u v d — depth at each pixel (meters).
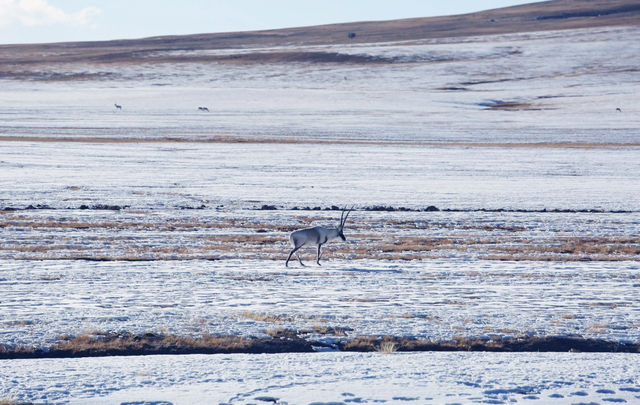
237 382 31.70
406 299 52.78
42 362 34.66
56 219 101.25
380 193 134.25
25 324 42.00
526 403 29.52
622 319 46.78
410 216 110.94
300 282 59.94
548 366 35.44
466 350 39.59
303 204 121.25
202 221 103.31
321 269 67.81
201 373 33.03
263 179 151.00
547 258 78.31
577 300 53.41
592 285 60.31
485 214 114.25
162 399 29.11
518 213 116.00
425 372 33.84
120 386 30.73
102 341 38.72
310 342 40.00
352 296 53.75
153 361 35.19
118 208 114.31
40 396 29.06
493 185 146.75
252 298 52.28
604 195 135.25
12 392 29.38
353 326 43.41
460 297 53.94
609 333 43.03
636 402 29.89
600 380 32.91
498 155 198.00
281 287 57.28
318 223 103.94
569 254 81.62
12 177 144.62
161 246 82.62
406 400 29.61
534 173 166.00
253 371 33.53
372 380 32.31
